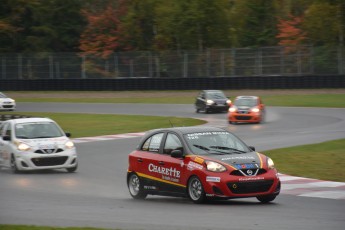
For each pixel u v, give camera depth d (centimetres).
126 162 6391
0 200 3975
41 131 5878
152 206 3628
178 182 3778
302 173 5322
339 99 14750
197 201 3647
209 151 3750
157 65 19462
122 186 4812
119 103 16300
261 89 17162
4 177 5384
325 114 12150
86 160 6638
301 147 7038
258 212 3291
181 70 19138
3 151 5894
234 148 3809
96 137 9238
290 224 2867
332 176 5128
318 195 4134
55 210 3469
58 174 5591
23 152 5584
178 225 2862
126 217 3159
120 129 10450
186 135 3869
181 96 17238
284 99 15238
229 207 3512
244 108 10806
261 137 8469
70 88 19462
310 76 16662
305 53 17588
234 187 3519
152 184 3981
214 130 3947
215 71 18712
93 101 17012
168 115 13212
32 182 5038
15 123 5925
